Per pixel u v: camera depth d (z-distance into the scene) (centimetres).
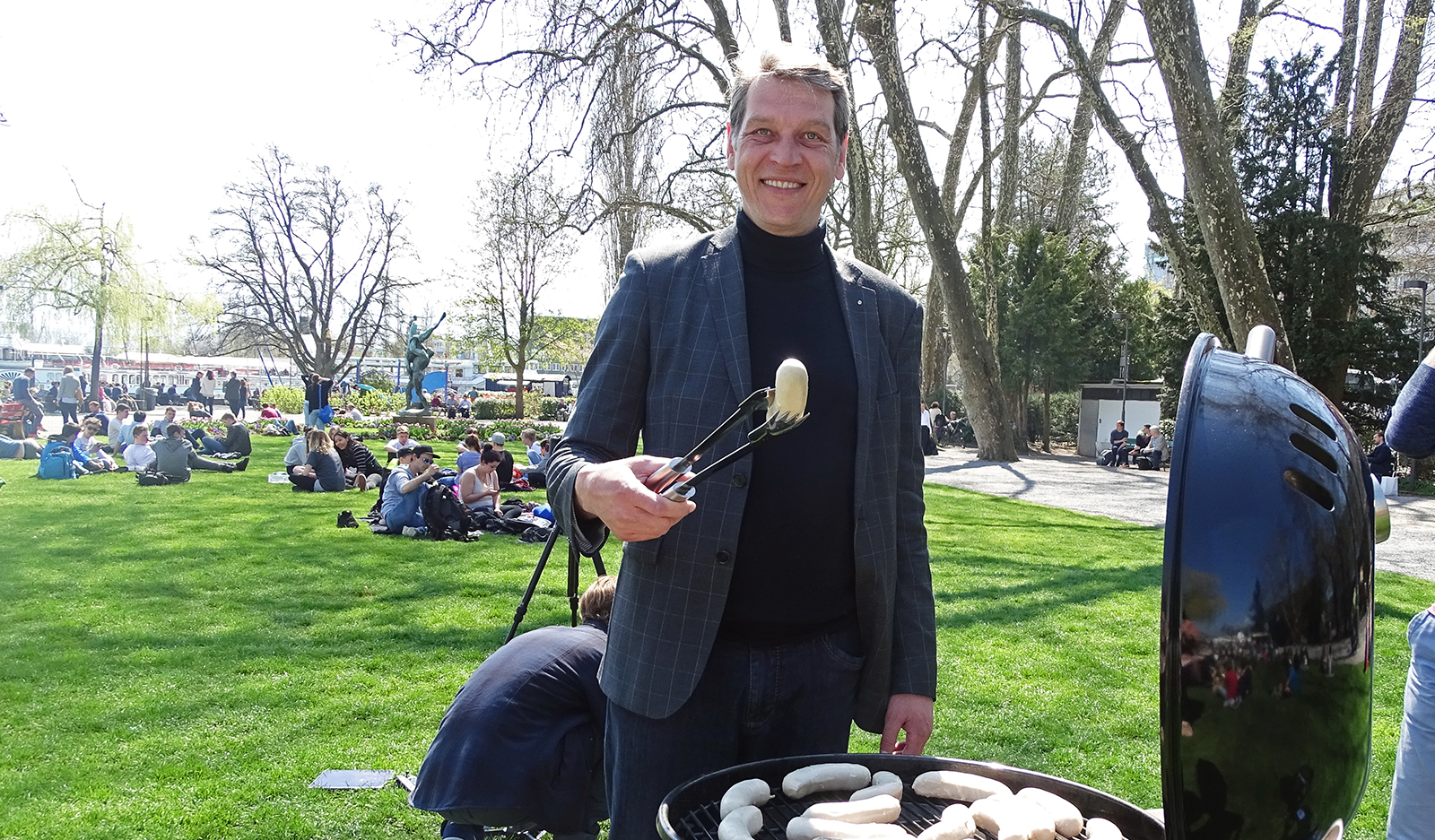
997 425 2369
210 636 595
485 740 252
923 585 192
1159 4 1441
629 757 172
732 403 169
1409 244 2414
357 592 717
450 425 2786
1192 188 1498
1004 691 519
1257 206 2156
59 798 369
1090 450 2856
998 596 748
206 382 4412
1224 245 1476
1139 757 434
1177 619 100
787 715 176
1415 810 195
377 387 5534
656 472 139
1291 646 98
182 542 909
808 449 171
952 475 1975
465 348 4022
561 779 255
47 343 4925
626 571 176
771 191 173
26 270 3341
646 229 2253
